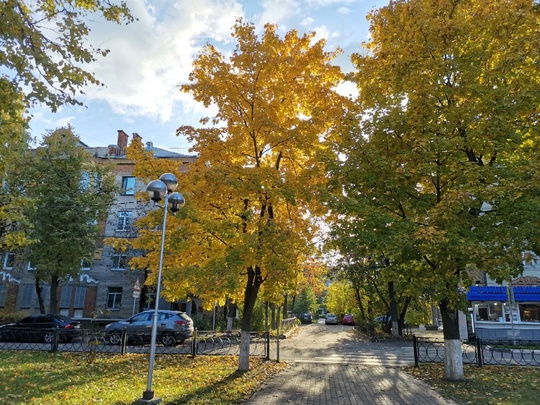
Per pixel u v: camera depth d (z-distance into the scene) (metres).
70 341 19.95
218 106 11.33
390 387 9.83
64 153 25.19
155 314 7.89
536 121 10.31
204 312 31.14
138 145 11.51
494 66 10.47
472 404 8.09
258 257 9.88
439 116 10.80
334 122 11.46
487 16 10.60
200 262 11.14
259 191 10.11
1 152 9.81
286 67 11.49
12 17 6.57
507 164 10.09
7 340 19.62
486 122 9.79
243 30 11.27
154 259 11.39
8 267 33.56
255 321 26.67
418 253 9.77
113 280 32.59
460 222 9.31
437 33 10.74
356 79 12.22
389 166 10.37
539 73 10.34
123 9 7.61
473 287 22.66
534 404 8.03
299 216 12.61
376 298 29.78
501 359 14.35
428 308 36.06
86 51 7.33
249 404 7.95
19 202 11.55
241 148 11.55
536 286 22.48
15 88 6.99
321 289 51.06
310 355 16.62
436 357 14.67
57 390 8.52
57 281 25.31
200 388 8.97
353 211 10.00
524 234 8.53
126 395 8.05
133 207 33.03
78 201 24.05
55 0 7.39
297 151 11.98
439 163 10.27
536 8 10.45
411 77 10.84
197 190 10.45
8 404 7.19
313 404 8.04
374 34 13.06
